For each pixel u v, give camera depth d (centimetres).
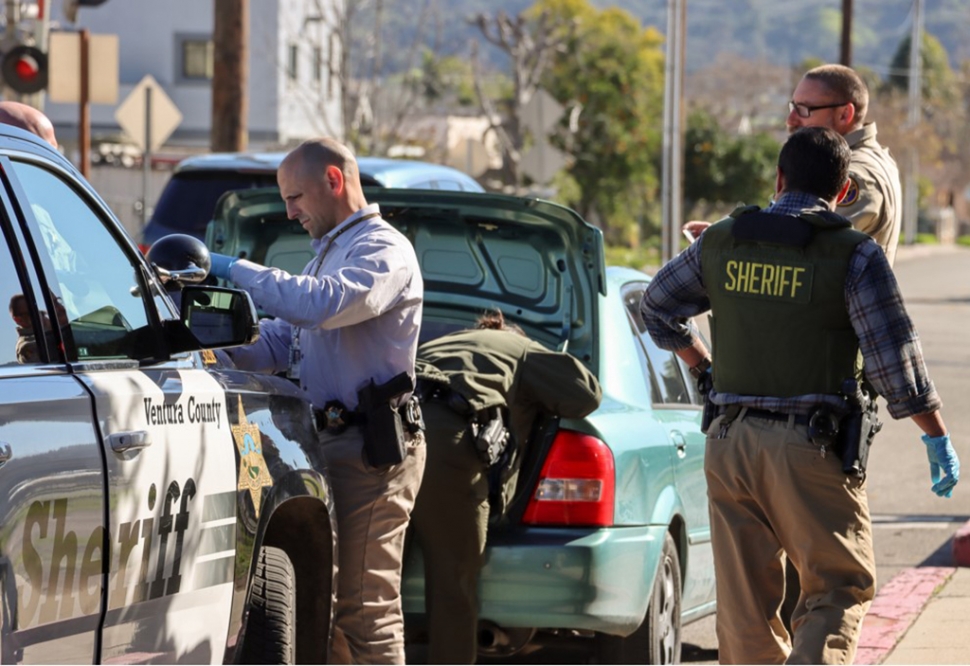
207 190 4219
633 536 1898
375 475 1675
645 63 17162
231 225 2186
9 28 5369
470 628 1778
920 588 2638
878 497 3694
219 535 1386
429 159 14212
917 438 4703
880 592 2611
